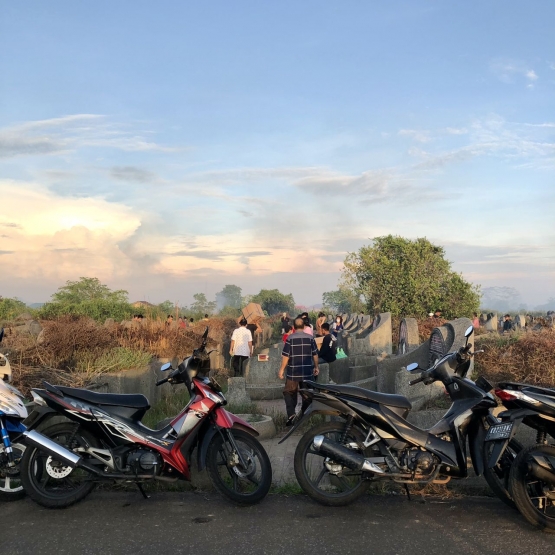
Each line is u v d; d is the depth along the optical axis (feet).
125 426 18.43
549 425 17.31
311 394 18.72
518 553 15.28
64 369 32.48
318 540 15.99
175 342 50.26
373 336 56.90
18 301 83.20
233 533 16.44
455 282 111.14
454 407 18.81
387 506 18.61
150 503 18.83
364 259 116.88
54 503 18.19
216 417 18.52
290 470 22.24
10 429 19.26
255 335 95.30
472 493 20.02
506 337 36.88
